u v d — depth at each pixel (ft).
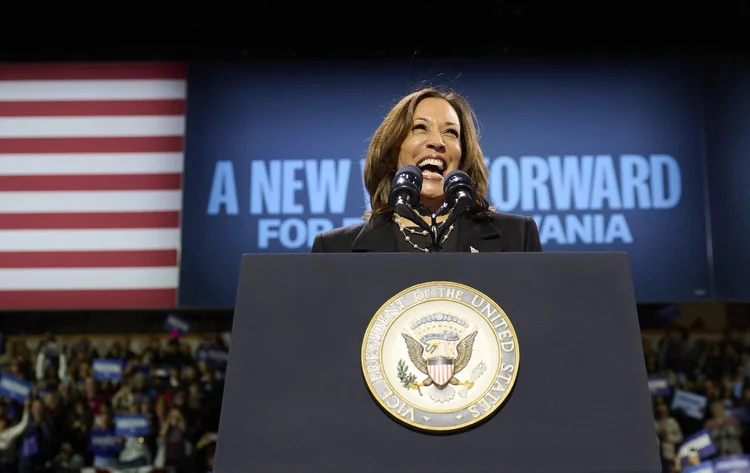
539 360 5.24
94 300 21.24
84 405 20.98
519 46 22.03
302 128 21.80
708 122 21.43
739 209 21.02
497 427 5.01
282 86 22.06
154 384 21.11
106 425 20.89
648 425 5.03
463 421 4.99
